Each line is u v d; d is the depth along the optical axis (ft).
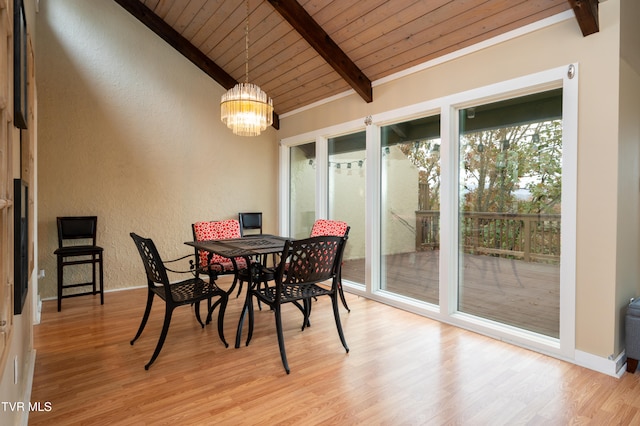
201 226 12.64
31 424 5.71
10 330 4.33
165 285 7.83
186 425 5.75
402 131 12.32
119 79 14.15
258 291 8.99
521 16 8.57
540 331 8.91
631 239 8.11
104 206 13.91
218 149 16.49
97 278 13.87
